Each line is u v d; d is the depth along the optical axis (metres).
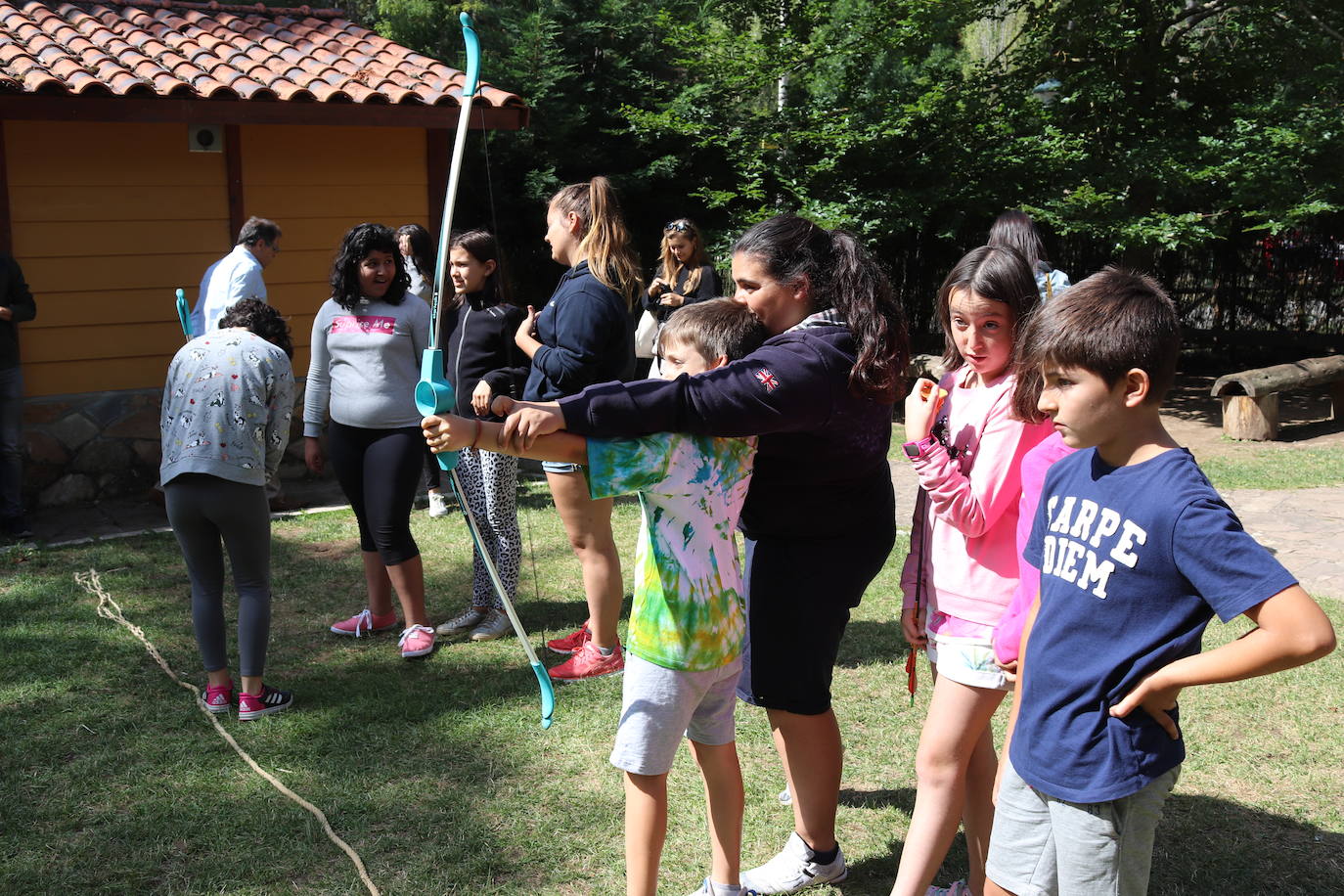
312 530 6.50
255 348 3.80
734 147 12.88
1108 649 1.90
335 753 3.64
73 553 6.02
